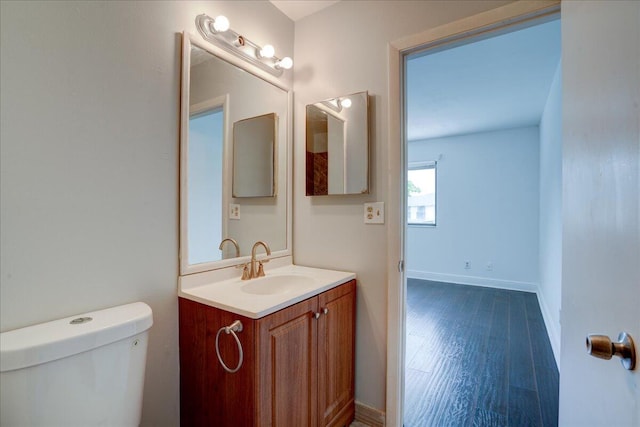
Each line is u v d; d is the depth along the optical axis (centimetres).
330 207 180
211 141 147
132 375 100
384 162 161
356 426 163
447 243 494
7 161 89
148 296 123
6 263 89
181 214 133
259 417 109
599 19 73
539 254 416
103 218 109
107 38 110
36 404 81
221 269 151
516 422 167
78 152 103
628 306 57
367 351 166
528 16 129
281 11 185
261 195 175
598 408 72
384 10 162
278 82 184
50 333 88
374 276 165
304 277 160
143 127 120
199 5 141
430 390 197
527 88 297
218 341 119
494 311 348
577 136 88
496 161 457
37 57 94
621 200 60
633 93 56
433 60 242
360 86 169
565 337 101
